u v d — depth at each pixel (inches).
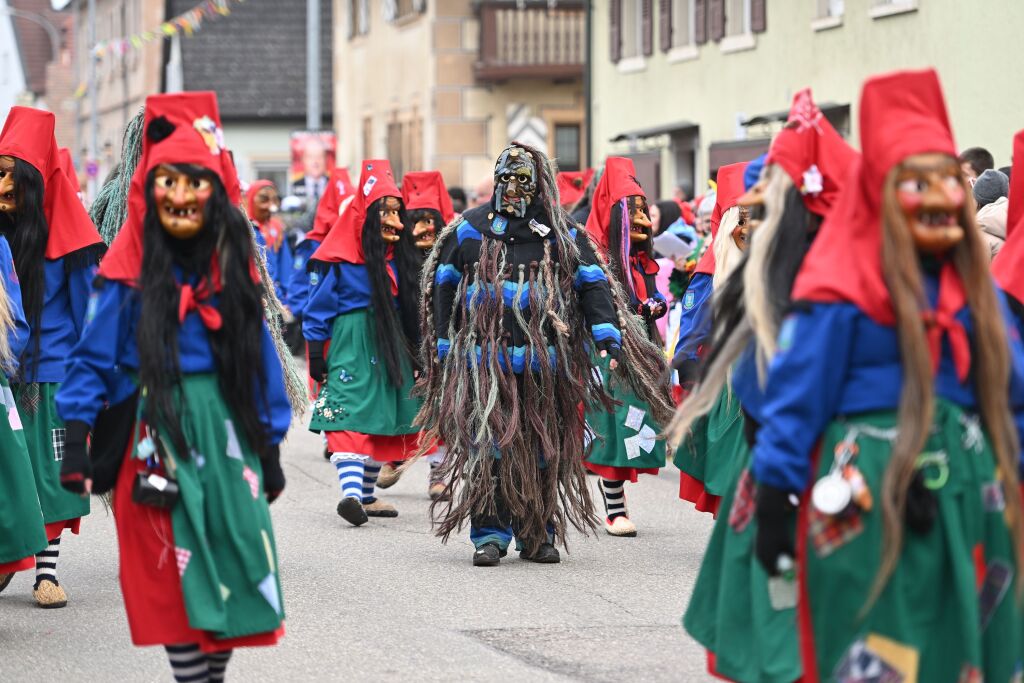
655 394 508.4
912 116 263.3
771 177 288.8
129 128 538.3
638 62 1498.5
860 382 263.9
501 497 512.4
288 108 2770.7
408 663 389.1
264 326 313.3
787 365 264.1
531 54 1994.3
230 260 308.2
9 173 458.3
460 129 2028.8
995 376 264.8
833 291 262.7
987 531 267.9
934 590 262.2
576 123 2036.2
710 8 1333.7
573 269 502.9
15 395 458.6
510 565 514.3
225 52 2783.0
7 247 436.1
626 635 417.7
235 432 308.7
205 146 307.9
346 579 491.8
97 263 472.1
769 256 282.7
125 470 308.2
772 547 267.0
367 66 2402.8
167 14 2785.4
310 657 394.9
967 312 267.0
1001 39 942.4
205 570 301.3
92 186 2674.7
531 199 502.0
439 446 543.5
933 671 262.7
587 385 509.7
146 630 302.0
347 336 601.6
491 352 497.0
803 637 267.0
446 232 511.8
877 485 261.7
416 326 610.2
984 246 268.1
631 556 530.0
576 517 569.0
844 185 273.1
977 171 621.6
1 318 423.5
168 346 303.9
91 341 310.3
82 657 397.4
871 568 261.1
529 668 383.9
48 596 455.8
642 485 700.7
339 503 587.2
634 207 592.4
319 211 759.7
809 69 1173.7
